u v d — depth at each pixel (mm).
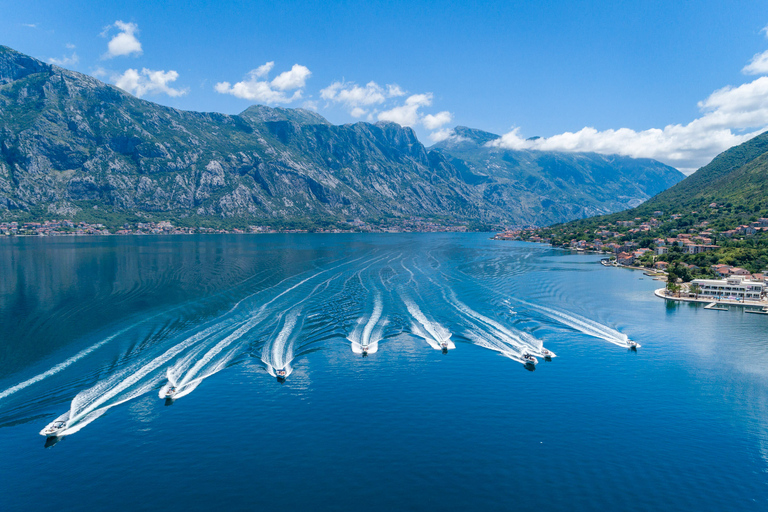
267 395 68062
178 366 77625
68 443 54188
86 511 43219
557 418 62625
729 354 89625
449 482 48594
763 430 59781
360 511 44000
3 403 63469
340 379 74500
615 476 49875
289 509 44156
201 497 45469
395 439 56781
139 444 54406
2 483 46812
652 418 62844
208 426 58906
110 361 79375
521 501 45688
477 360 84062
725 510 44656
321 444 55312
